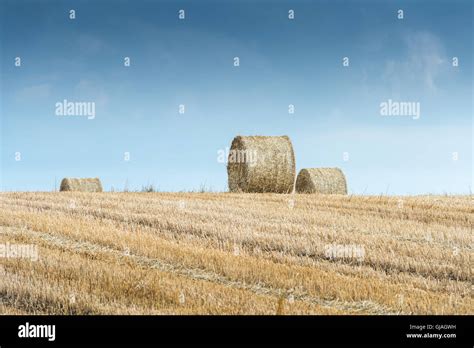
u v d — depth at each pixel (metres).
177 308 8.25
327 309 8.34
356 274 10.31
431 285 9.72
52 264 10.38
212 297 8.67
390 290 9.27
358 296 8.95
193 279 9.75
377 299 8.87
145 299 8.64
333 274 10.18
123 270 10.05
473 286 9.66
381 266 10.81
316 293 9.19
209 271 10.41
